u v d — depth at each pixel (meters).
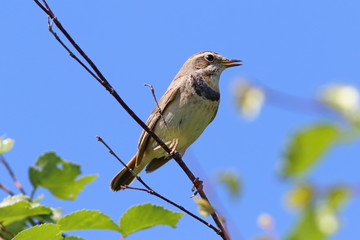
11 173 10.34
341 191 3.10
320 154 3.06
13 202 9.35
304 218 3.13
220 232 8.36
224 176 3.78
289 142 3.10
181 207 9.32
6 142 10.19
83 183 10.27
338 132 3.02
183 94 15.73
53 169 10.14
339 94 3.10
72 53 10.94
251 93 3.53
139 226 8.70
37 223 9.73
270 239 3.93
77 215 8.41
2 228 9.16
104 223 8.55
